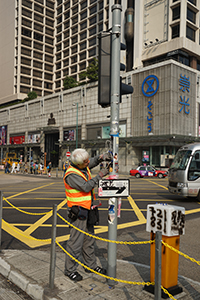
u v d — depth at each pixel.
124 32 43.28
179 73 32.91
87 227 3.31
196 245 4.88
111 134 3.22
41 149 52.47
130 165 35.28
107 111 39.69
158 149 33.38
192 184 10.09
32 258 3.90
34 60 70.38
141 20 41.53
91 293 2.82
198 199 10.16
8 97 70.44
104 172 3.04
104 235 5.52
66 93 47.28
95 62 46.72
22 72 68.75
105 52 3.39
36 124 54.38
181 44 36.53
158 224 2.82
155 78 33.34
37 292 2.88
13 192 13.20
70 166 3.21
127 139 34.94
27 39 69.25
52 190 14.20
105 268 3.51
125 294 2.80
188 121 34.09
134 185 17.75
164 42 39.00
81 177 3.10
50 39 73.38
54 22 73.88
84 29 61.88
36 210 8.20
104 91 3.35
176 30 37.91
